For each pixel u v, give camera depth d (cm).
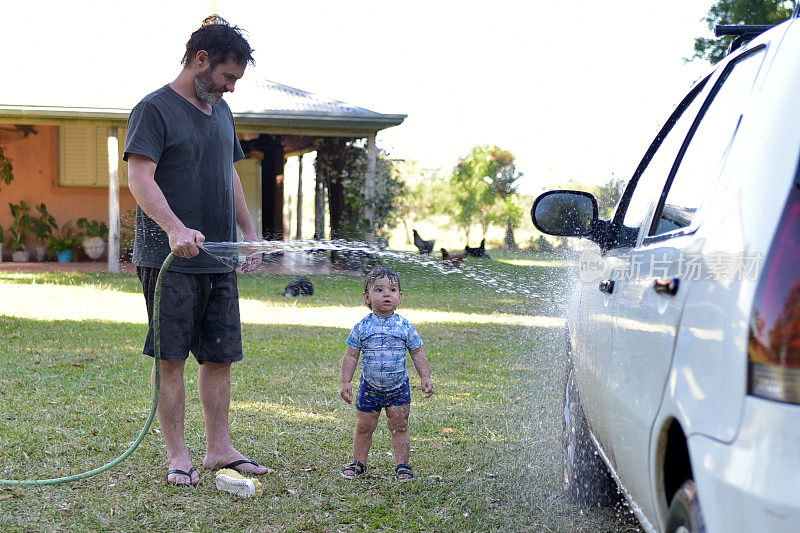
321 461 420
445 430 483
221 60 366
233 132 407
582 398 329
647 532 209
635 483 217
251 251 383
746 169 174
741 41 257
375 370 386
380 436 472
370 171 1609
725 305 159
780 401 141
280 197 1919
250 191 1861
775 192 157
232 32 369
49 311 1012
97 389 582
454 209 2673
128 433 462
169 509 345
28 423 480
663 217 243
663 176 264
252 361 707
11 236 1788
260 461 417
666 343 190
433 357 742
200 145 376
